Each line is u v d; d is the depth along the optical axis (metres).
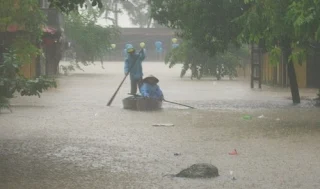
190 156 12.66
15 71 19.19
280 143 14.27
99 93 29.81
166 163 11.92
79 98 26.80
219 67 42.62
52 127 17.14
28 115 19.94
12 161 12.11
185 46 42.78
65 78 42.72
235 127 17.17
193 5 23.59
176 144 14.20
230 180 10.38
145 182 10.26
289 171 11.09
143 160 12.22
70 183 10.20
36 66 36.12
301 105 23.86
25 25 27.64
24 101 24.78
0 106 19.55
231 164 11.77
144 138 15.12
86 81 39.41
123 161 12.12
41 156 12.66
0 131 16.30
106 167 11.53
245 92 31.20
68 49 49.84
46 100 25.52
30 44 27.23
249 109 22.39
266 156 12.61
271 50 19.55
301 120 18.77
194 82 39.81
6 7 25.38
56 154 12.88
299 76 34.41
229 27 23.55
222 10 23.50
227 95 29.23
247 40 20.03
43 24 29.34
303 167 11.43
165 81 40.91
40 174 10.90
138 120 18.88
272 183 10.15
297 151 13.19
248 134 15.76
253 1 20.38
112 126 17.42
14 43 26.75
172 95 29.23
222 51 24.98
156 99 22.17
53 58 42.56
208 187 9.90
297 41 18.70
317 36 15.79
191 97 28.05
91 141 14.61
